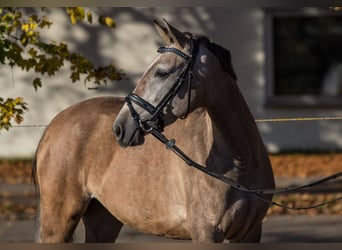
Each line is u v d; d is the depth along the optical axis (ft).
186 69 25.91
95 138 31.76
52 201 32.24
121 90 82.12
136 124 25.88
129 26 82.02
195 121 27.94
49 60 37.27
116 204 30.73
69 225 32.30
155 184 28.84
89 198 32.37
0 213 57.41
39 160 33.01
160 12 81.76
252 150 27.30
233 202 26.73
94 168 31.63
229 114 26.78
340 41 83.51
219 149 26.96
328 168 73.56
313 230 49.98
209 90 26.30
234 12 81.61
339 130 82.79
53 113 82.28
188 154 27.71
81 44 81.92
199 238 27.02
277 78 83.87
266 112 82.43
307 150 82.69
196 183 27.07
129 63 82.12
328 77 83.87
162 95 25.82
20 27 38.37
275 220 54.03
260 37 81.76
